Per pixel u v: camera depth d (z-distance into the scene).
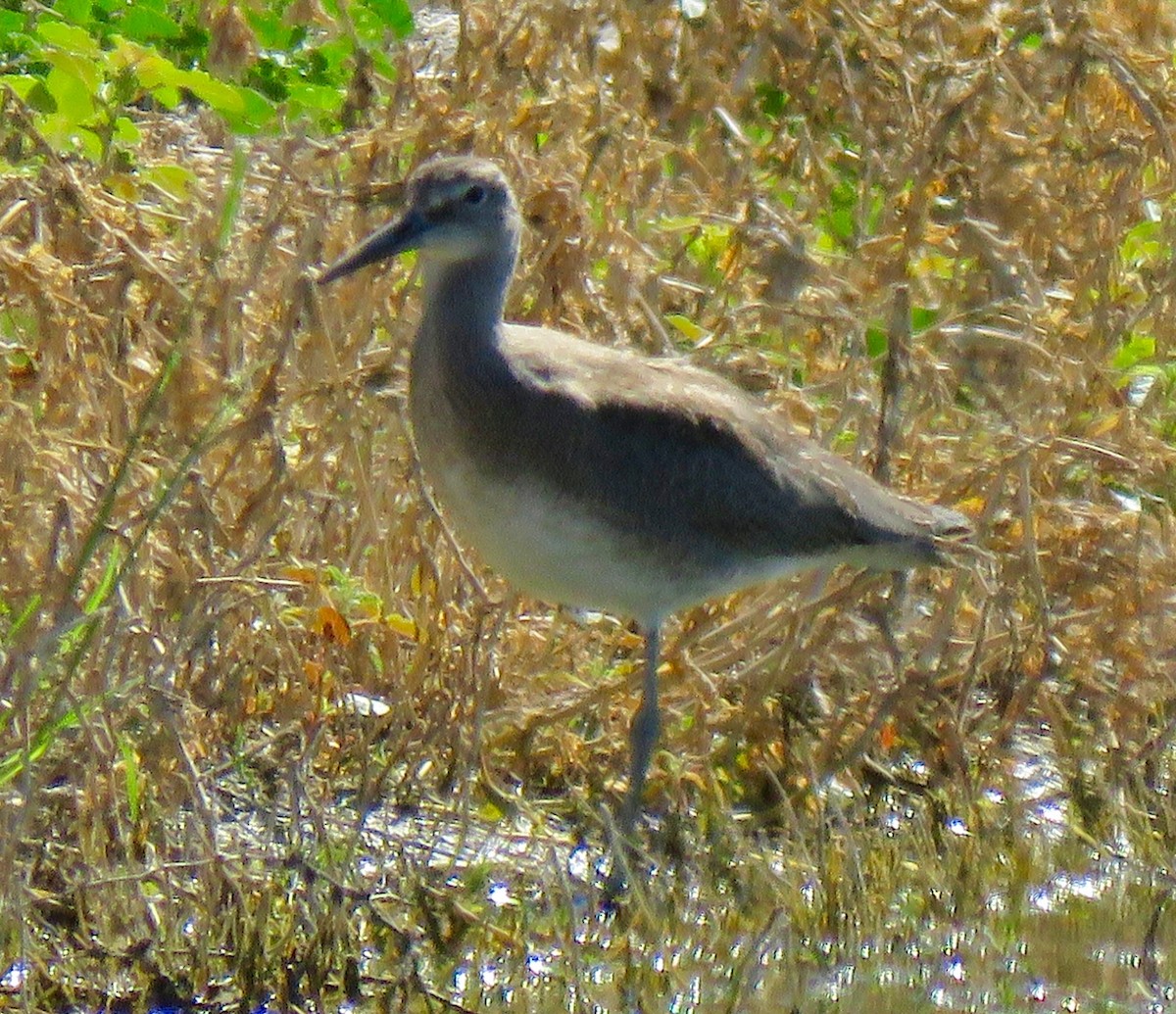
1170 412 14.21
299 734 11.72
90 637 10.28
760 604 12.66
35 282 11.06
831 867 11.55
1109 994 11.10
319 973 10.14
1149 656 12.77
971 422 13.59
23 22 15.30
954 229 13.48
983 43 14.41
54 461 11.03
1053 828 12.34
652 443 11.22
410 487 12.08
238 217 12.41
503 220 11.10
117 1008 10.03
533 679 12.29
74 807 10.69
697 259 13.95
